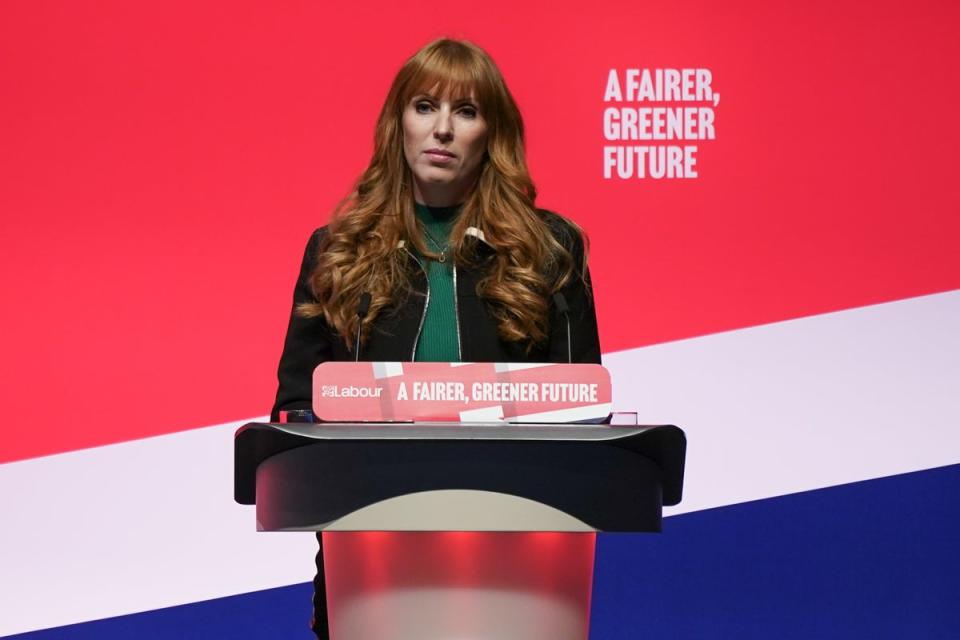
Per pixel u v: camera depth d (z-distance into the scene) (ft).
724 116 42.73
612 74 42.55
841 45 42.80
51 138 41.29
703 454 42.42
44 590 40.60
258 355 41.65
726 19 42.73
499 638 16.97
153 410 41.27
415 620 16.98
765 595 42.45
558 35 42.45
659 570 42.45
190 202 41.68
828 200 42.68
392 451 16.15
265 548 41.47
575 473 16.33
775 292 42.65
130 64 41.60
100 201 41.39
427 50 22.59
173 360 41.39
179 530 41.19
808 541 42.47
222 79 41.88
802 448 42.42
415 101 22.39
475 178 23.41
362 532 17.38
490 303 22.59
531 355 22.57
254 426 16.61
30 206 41.16
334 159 42.09
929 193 42.80
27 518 40.68
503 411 17.72
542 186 42.32
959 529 42.47
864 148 42.78
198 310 41.55
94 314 41.22
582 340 23.24
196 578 41.16
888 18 42.83
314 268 23.59
